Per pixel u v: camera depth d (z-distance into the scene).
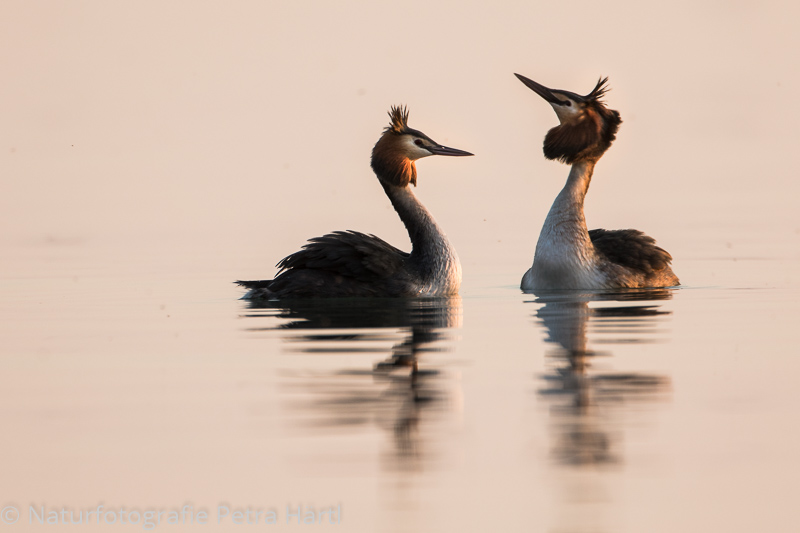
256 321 17.27
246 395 12.11
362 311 18.12
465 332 15.86
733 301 18.88
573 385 12.39
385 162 21.27
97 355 14.59
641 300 19.12
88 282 22.89
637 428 10.80
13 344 15.52
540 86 21.58
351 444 10.33
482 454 10.03
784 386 12.30
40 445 10.48
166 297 20.45
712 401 11.70
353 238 20.19
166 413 11.45
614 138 21.38
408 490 9.31
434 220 20.81
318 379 12.78
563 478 9.53
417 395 11.98
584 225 20.92
